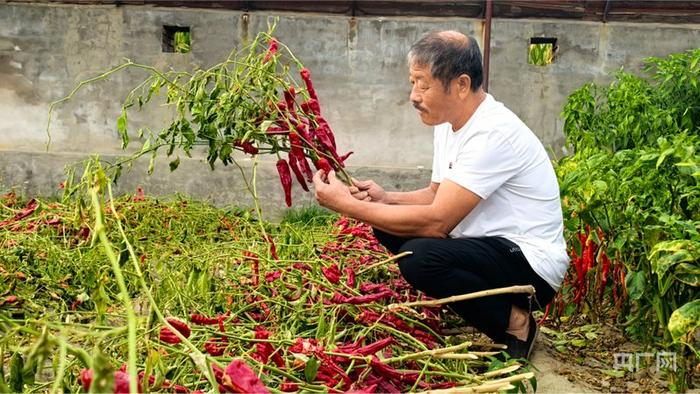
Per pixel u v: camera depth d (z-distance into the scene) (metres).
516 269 3.30
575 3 7.73
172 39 8.21
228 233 5.34
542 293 3.37
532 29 7.74
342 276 3.62
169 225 5.30
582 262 3.90
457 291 3.26
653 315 3.63
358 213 3.26
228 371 1.90
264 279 3.49
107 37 7.83
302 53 7.81
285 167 3.51
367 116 7.86
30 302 3.69
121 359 2.81
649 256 3.04
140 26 7.82
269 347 2.61
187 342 1.96
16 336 2.96
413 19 7.79
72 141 7.95
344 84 7.83
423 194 3.82
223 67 3.43
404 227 3.26
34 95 7.91
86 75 7.88
